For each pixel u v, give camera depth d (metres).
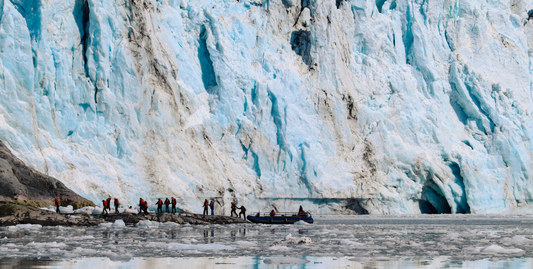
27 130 70.88
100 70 79.88
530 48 122.81
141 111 82.75
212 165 88.00
